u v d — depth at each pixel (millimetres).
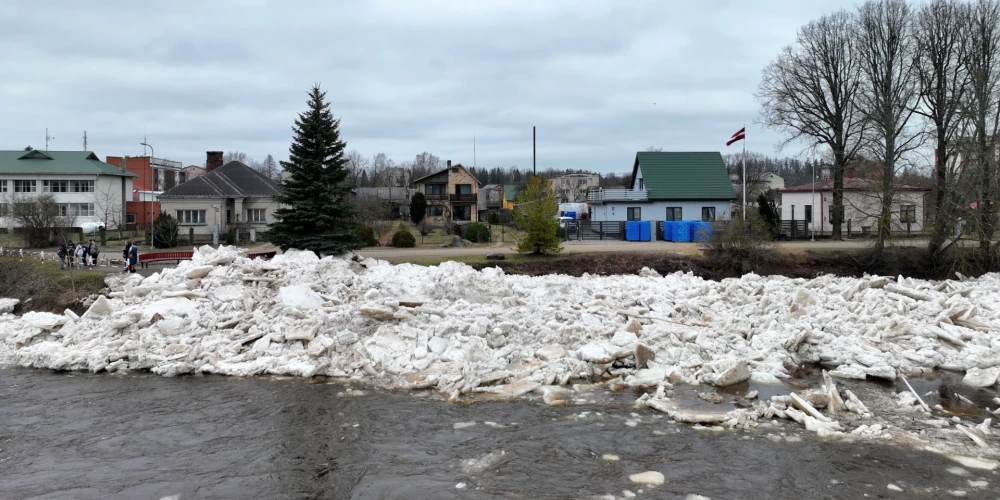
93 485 9242
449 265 23031
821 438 10852
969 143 29250
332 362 15055
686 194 49562
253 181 57719
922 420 11750
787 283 24594
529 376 14406
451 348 15430
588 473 9516
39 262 30344
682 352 15414
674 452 10297
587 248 36188
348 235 28516
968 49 34969
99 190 60781
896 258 31344
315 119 28547
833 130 43781
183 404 12836
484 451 10391
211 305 17938
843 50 42250
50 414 12297
